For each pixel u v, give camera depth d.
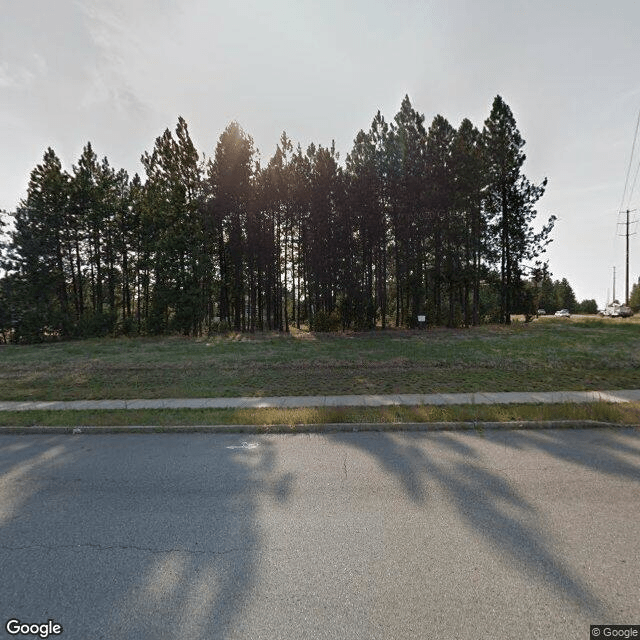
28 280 28.77
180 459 5.58
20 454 5.94
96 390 10.53
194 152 29.34
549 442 5.98
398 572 2.93
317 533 3.50
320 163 29.05
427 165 28.48
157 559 3.16
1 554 3.28
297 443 6.18
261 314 32.59
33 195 29.55
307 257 30.83
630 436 6.22
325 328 28.47
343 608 2.57
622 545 3.24
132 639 2.36
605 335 22.58
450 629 2.38
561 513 3.78
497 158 28.80
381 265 33.84
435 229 29.27
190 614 2.55
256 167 31.14
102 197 31.45
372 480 4.67
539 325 30.12
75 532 3.62
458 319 33.94
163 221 28.83
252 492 4.42
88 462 5.53
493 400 8.48
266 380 11.41
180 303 28.27
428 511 3.88
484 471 4.88
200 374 12.66
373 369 12.87
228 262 31.70
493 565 2.99
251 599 2.67
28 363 15.59
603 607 2.55
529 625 2.41
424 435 6.46
